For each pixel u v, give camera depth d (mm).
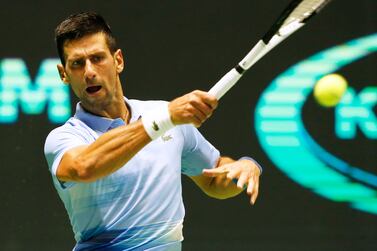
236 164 12750
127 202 12914
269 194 24141
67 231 23797
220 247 23766
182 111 11023
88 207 12922
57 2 24953
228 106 24562
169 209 13250
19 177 23906
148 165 13031
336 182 24312
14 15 24688
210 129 24469
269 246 23844
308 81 24906
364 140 24656
